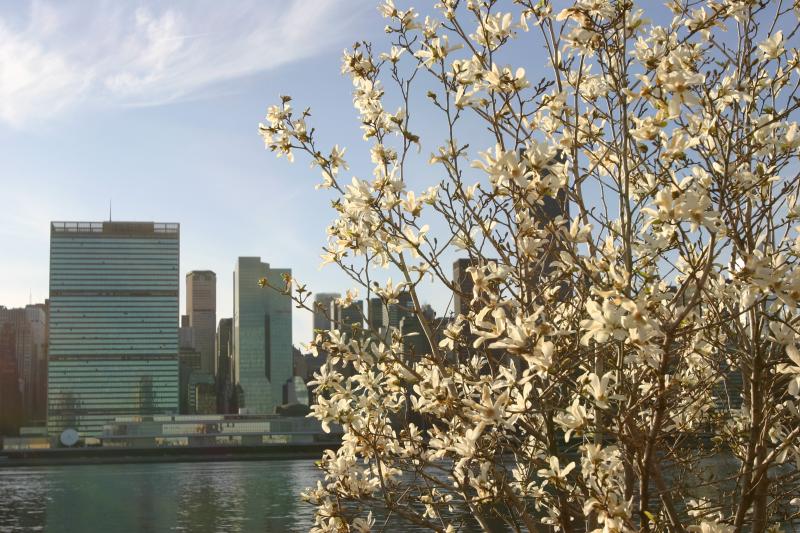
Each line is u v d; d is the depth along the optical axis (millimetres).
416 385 5469
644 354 4039
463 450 4496
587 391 4523
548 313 5293
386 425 5898
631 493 4879
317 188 6164
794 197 5051
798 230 5098
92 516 77625
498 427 4730
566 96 5484
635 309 3898
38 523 72500
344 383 5926
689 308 3877
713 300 4957
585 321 4004
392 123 5773
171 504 88438
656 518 4395
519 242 4941
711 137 4676
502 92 5254
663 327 4082
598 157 5723
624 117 4688
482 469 5117
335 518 5715
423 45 5785
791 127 4910
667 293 4203
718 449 5516
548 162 4844
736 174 4598
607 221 5496
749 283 3996
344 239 5562
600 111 5863
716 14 4891
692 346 5105
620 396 4246
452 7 5625
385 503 5570
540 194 4719
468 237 5207
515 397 4656
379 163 5863
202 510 79875
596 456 4391
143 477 151000
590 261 4703
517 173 4508
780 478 4672
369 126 5949
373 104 5926
